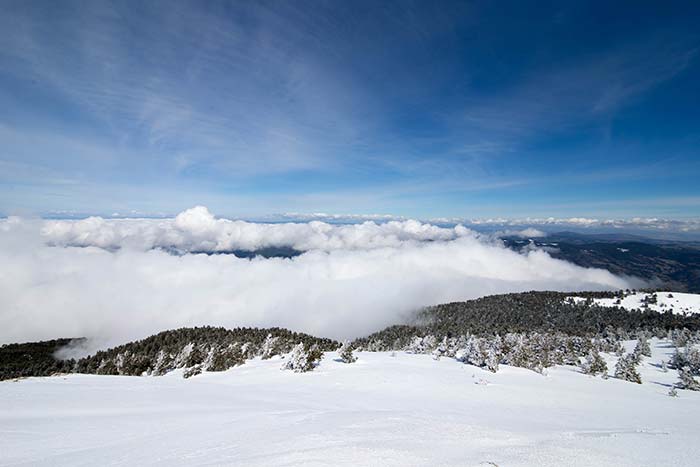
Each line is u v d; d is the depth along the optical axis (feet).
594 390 141.49
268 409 76.89
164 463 39.14
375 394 115.44
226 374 191.93
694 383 157.28
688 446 46.06
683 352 217.15
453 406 96.78
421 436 44.75
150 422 64.08
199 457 39.96
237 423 59.41
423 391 122.01
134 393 106.52
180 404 88.43
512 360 194.39
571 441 45.68
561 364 223.30
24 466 42.39
